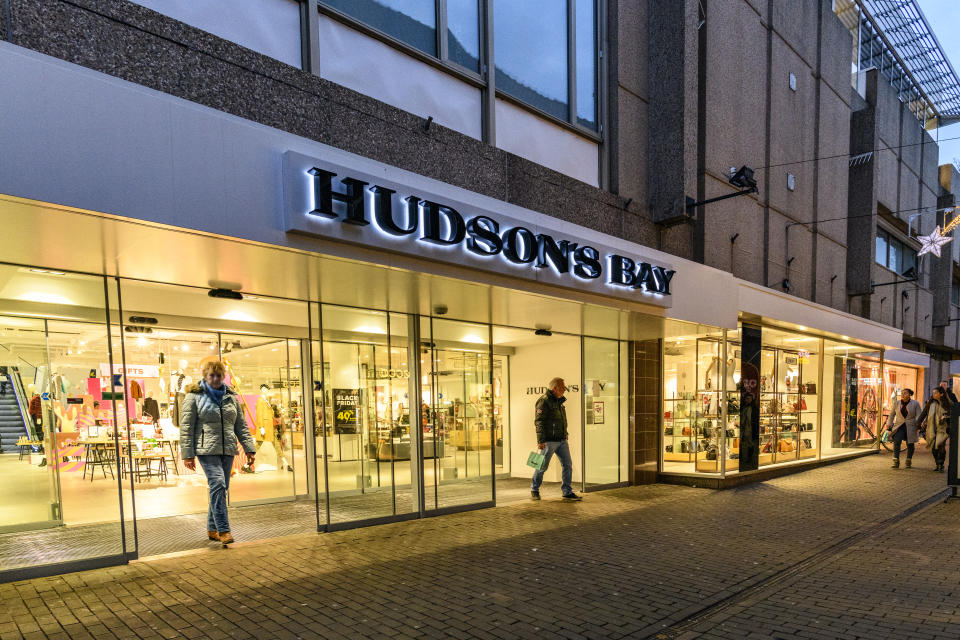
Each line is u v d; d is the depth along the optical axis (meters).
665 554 5.57
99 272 4.99
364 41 5.70
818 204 14.10
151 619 3.72
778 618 4.00
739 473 10.02
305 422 8.38
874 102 17.55
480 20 6.89
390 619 3.84
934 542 6.08
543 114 7.54
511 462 11.05
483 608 4.09
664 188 8.89
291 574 4.71
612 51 8.60
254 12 4.91
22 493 4.89
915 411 12.20
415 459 7.20
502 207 6.03
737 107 10.97
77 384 4.96
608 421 9.70
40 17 3.65
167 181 3.64
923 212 23.12
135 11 4.08
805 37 13.65
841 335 13.49
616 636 3.69
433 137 6.07
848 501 8.45
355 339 6.81
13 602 3.96
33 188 3.09
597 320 8.18
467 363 7.94
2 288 4.93
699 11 9.80
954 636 3.66
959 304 28.33
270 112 4.79
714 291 8.96
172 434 8.43
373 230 4.67
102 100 3.39
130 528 4.96
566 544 5.87
